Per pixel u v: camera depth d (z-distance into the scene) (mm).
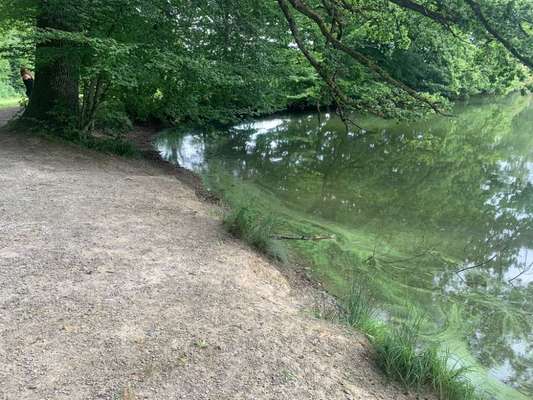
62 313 3410
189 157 13055
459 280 6238
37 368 2797
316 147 16312
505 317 5230
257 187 10422
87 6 8484
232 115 15219
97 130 12016
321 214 8875
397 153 15789
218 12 9594
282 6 8508
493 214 9531
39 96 9570
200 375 2914
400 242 7617
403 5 8570
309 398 2879
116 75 8414
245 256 5219
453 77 23750
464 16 8094
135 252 4691
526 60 8102
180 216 6180
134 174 8438
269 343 3387
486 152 16219
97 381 2740
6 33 9945
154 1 9039
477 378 3939
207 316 3629
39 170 7285
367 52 20625
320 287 5426
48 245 4562
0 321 3232
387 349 3475
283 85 14711
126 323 3375
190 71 9664
